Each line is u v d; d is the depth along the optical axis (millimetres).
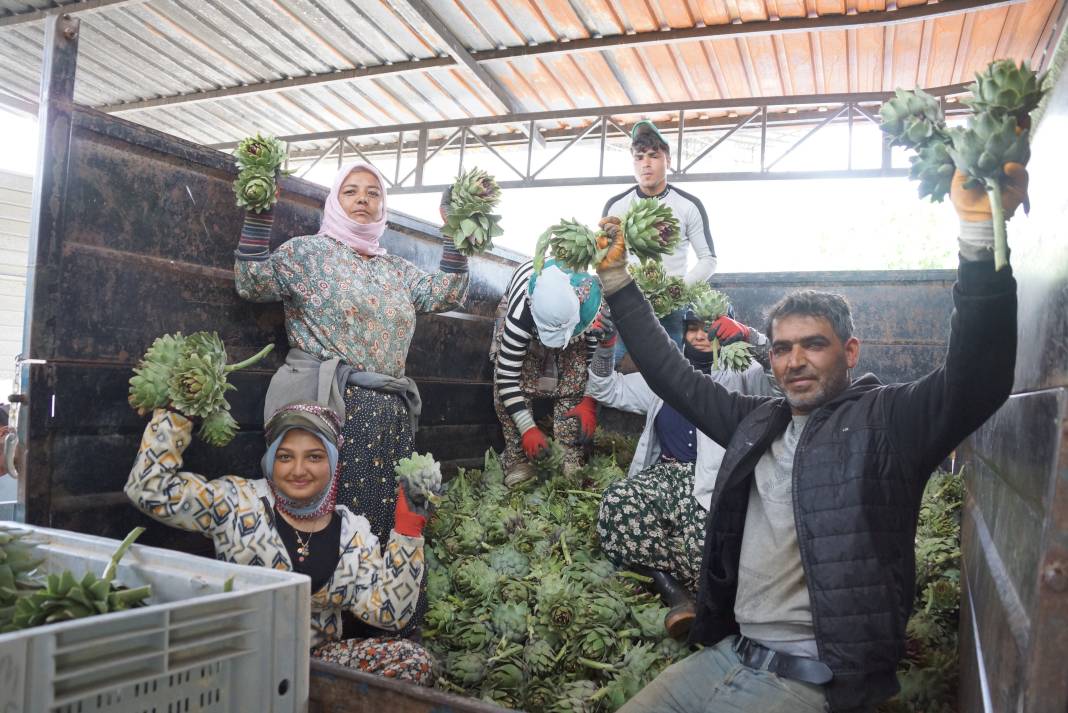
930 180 1562
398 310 3125
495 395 4219
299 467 2303
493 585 2871
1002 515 1812
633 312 2281
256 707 1365
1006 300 1519
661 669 2471
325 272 2955
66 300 2404
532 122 11117
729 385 3279
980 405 1652
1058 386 1203
